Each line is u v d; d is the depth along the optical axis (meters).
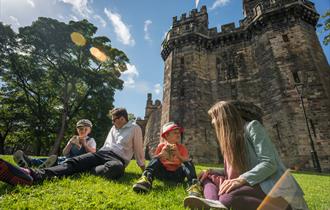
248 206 2.15
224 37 25.02
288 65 19.08
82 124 4.89
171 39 25.50
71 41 28.12
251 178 2.20
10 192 2.70
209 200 2.44
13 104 28.89
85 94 31.70
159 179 4.25
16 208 2.27
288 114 17.30
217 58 24.69
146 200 2.92
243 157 2.45
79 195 2.82
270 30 21.44
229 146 2.52
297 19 21.00
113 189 3.20
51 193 2.81
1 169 2.74
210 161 18.95
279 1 21.91
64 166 3.59
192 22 25.73
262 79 20.58
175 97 22.11
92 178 3.64
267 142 2.40
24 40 26.61
